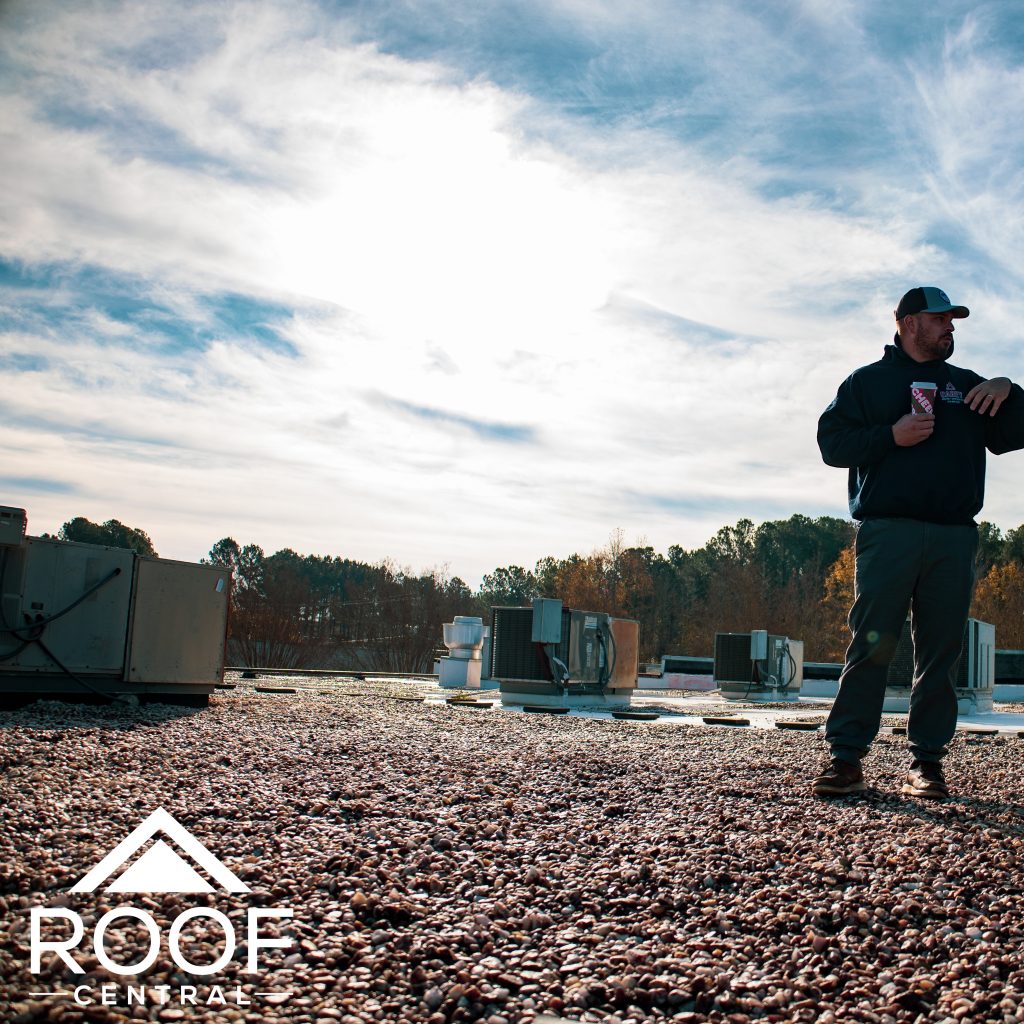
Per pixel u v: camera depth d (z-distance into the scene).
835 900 2.73
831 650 50.31
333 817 3.59
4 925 2.27
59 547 7.45
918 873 2.97
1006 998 2.09
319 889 2.70
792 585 55.03
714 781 4.67
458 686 15.99
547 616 12.27
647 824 3.66
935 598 4.37
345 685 14.56
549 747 6.11
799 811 3.91
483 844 3.28
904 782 4.70
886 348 4.67
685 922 2.58
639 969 2.22
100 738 5.25
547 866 3.05
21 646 7.22
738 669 16.22
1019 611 47.75
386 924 2.46
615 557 54.16
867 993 2.13
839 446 4.46
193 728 6.15
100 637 7.61
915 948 2.40
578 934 2.47
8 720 6.02
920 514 4.34
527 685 12.55
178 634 8.09
